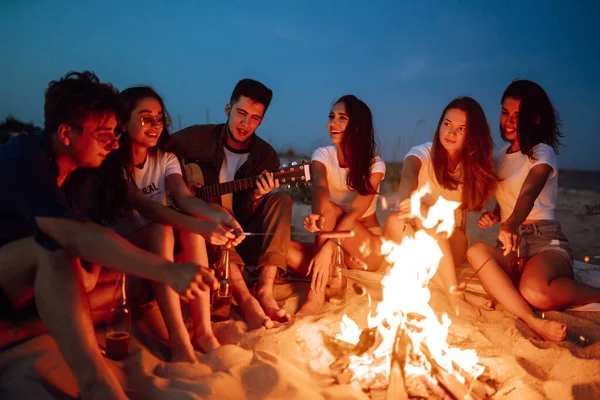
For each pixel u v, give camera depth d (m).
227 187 3.58
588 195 9.83
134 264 2.01
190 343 2.50
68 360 1.97
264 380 2.24
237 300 3.10
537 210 3.47
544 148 3.43
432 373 2.32
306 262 3.63
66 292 2.00
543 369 2.56
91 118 2.13
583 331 3.00
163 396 2.08
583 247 5.13
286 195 3.44
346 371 2.38
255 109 3.60
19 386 2.00
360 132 3.56
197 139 3.79
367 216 3.85
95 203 2.81
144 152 3.17
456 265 3.75
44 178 2.08
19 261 2.11
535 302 3.16
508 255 3.36
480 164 3.50
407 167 3.62
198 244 2.79
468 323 3.01
